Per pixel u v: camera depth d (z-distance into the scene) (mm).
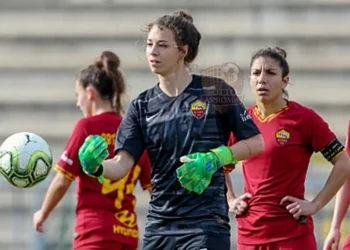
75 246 25531
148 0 60938
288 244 23359
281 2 60000
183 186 19219
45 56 60938
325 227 38062
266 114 23984
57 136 59188
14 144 21375
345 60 59094
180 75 20172
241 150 19703
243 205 23844
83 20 61219
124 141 20312
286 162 23453
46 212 25766
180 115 19891
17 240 46500
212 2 60156
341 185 23672
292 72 59094
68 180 25312
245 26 59656
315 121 23641
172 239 19828
